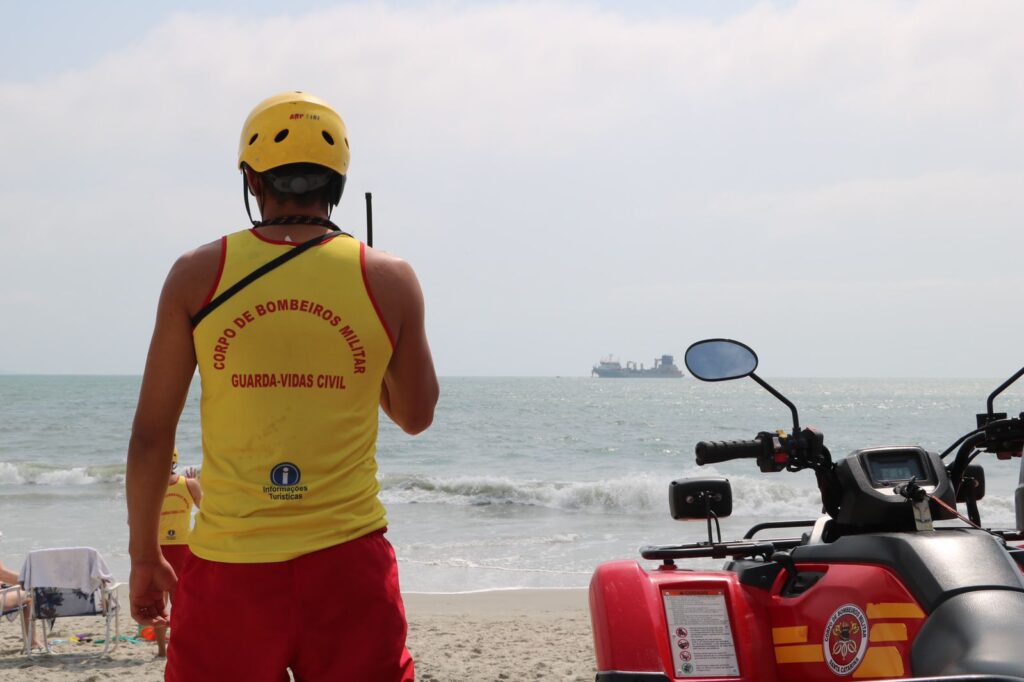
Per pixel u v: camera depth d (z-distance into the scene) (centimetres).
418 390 235
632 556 1541
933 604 268
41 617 849
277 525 207
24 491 2680
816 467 343
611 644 317
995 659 241
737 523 1966
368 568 212
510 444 4341
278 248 215
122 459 3803
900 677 272
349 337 214
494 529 1902
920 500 303
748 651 315
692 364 365
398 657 213
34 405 7656
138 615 227
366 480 218
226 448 211
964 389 16562
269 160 224
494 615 1084
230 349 210
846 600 294
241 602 204
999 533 364
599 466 3525
